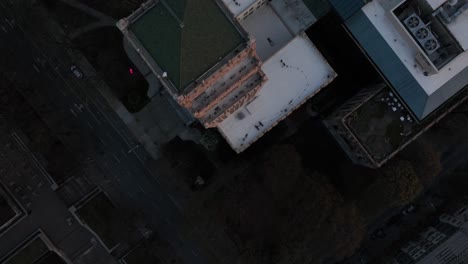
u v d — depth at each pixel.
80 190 122.62
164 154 120.69
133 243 122.56
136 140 120.94
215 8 69.56
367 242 125.31
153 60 69.81
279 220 107.06
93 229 122.06
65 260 121.94
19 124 120.69
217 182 120.19
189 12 67.81
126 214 121.44
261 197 107.81
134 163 121.62
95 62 119.25
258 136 99.44
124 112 120.31
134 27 69.38
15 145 121.50
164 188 121.75
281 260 104.44
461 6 93.94
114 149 121.56
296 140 118.06
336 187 116.44
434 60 97.56
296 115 117.81
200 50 69.25
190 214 111.12
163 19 68.25
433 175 109.75
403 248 124.12
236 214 107.94
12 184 122.00
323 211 101.88
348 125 101.31
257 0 95.38
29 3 119.12
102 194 122.31
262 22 101.19
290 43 98.25
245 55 74.00
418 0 95.31
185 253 122.25
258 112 99.12
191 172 120.06
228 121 99.25
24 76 120.62
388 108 101.31
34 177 122.25
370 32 96.75
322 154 117.81
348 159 117.56
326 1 97.50
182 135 119.94
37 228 122.50
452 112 115.38
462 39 94.19
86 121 121.00
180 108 112.94
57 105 121.00
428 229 123.88
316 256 109.69
